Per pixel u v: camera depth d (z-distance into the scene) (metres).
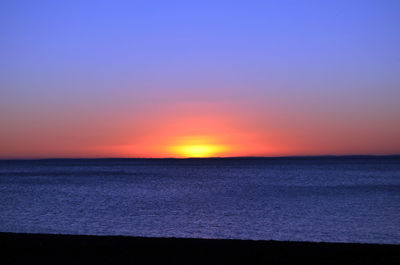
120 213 32.88
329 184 70.56
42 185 70.62
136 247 14.61
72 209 35.78
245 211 33.94
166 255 13.66
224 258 13.34
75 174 120.44
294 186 66.00
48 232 24.17
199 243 15.20
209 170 153.62
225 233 23.91
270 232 24.17
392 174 108.31
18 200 44.31
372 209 34.78
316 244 14.98
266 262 12.94
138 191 57.34
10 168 199.00
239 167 192.62
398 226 25.98
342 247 14.52
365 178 89.62
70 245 14.87
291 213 32.50
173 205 39.03
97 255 13.65
